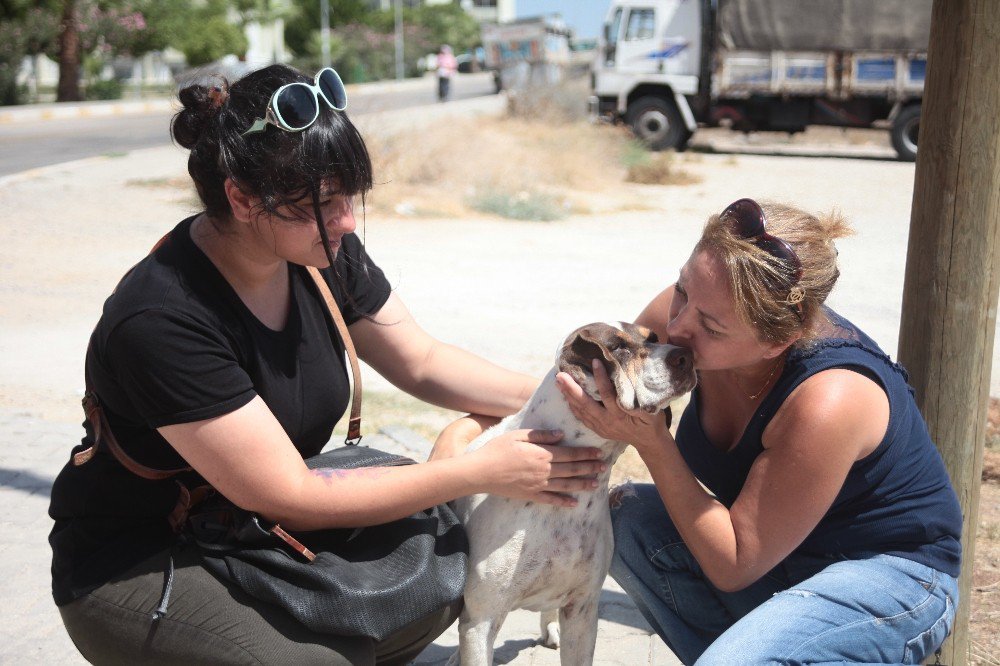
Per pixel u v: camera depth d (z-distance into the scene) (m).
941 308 2.75
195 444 2.10
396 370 2.80
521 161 15.27
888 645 2.24
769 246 2.07
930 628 2.29
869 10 17.64
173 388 2.08
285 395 2.32
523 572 2.43
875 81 18.03
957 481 2.82
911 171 16.95
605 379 2.20
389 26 49.31
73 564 2.25
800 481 2.16
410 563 2.23
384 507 2.22
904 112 18.14
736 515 2.25
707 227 2.18
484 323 7.24
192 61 35.41
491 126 18.84
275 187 2.03
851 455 2.16
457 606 2.38
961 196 2.67
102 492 2.24
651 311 2.71
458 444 2.73
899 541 2.30
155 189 12.91
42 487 4.21
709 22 19.03
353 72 42.72
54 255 9.28
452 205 12.57
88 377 2.23
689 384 2.19
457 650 3.05
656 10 18.86
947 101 2.65
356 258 2.65
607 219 12.64
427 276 8.93
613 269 9.47
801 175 16.41
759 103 18.92
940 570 2.31
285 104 1.98
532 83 20.75
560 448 2.35
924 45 17.53
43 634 3.10
